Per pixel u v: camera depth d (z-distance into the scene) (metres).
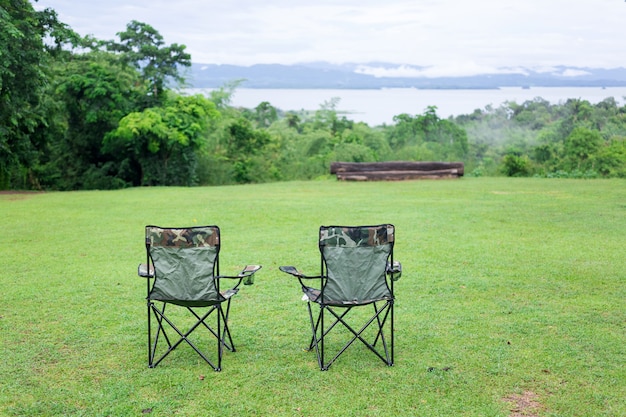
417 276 7.34
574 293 6.61
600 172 23.80
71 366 4.66
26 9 18.72
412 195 15.83
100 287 6.97
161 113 26.06
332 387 4.27
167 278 4.53
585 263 7.98
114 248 9.24
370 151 35.47
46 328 5.54
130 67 29.45
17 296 6.59
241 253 8.75
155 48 27.27
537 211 12.57
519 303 6.25
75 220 12.01
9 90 18.17
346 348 4.86
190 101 27.17
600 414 3.86
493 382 4.33
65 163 26.77
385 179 20.27
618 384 4.28
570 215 12.01
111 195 16.94
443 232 10.32
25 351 4.96
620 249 8.82
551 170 24.47
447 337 5.25
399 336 5.29
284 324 5.64
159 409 3.94
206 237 4.45
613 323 5.60
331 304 4.53
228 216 12.30
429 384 4.30
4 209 13.66
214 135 32.88
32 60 18.27
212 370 4.58
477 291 6.70
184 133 26.02
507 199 14.62
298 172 31.94
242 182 31.16
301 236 10.05
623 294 6.56
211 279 4.49
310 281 7.17
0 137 19.27
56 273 7.65
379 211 12.81
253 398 4.10
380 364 4.68
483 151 45.75
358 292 4.56
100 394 4.16
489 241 9.51
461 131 44.88
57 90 24.88
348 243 4.48
